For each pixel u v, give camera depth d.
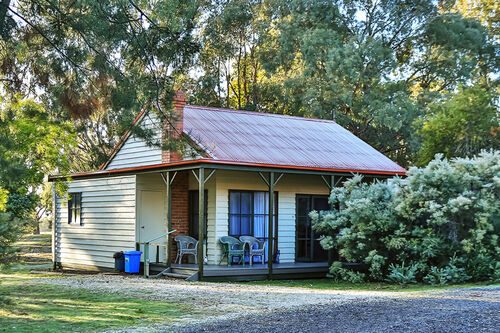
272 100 38.69
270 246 16.11
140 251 17.48
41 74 10.60
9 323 8.62
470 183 14.53
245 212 17.56
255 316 8.81
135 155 18.62
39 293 12.24
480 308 8.69
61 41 10.24
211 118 19.05
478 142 27.17
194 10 11.12
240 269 15.65
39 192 29.83
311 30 34.62
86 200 20.11
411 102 32.59
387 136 34.94
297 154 17.78
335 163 17.97
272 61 37.75
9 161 9.74
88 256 19.81
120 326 8.27
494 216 14.41
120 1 10.11
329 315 8.59
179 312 9.48
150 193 18.22
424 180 14.49
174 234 18.12
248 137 18.11
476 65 36.69
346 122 33.22
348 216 15.70
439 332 7.03
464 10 40.56
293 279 16.50
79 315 9.30
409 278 14.09
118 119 11.02
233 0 38.91
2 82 10.89
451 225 14.27
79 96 10.61
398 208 14.32
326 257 19.09
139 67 10.76
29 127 18.30
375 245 15.09
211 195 17.22
